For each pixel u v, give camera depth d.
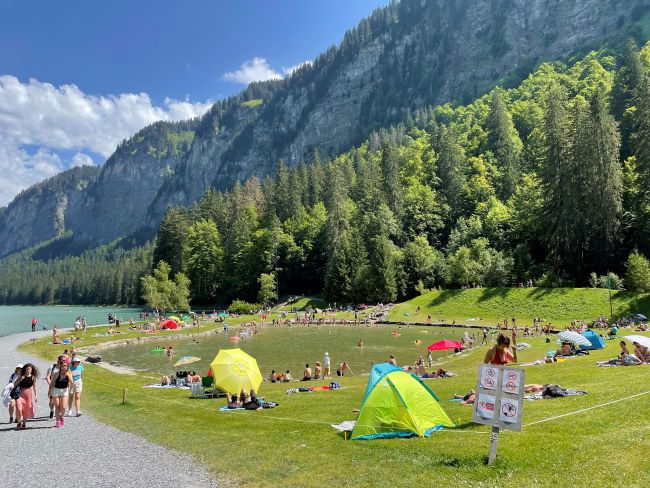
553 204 77.19
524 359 33.41
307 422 16.86
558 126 77.38
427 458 11.22
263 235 118.81
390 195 118.56
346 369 36.38
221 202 147.50
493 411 10.12
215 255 125.75
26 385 17.05
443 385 23.86
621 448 10.27
